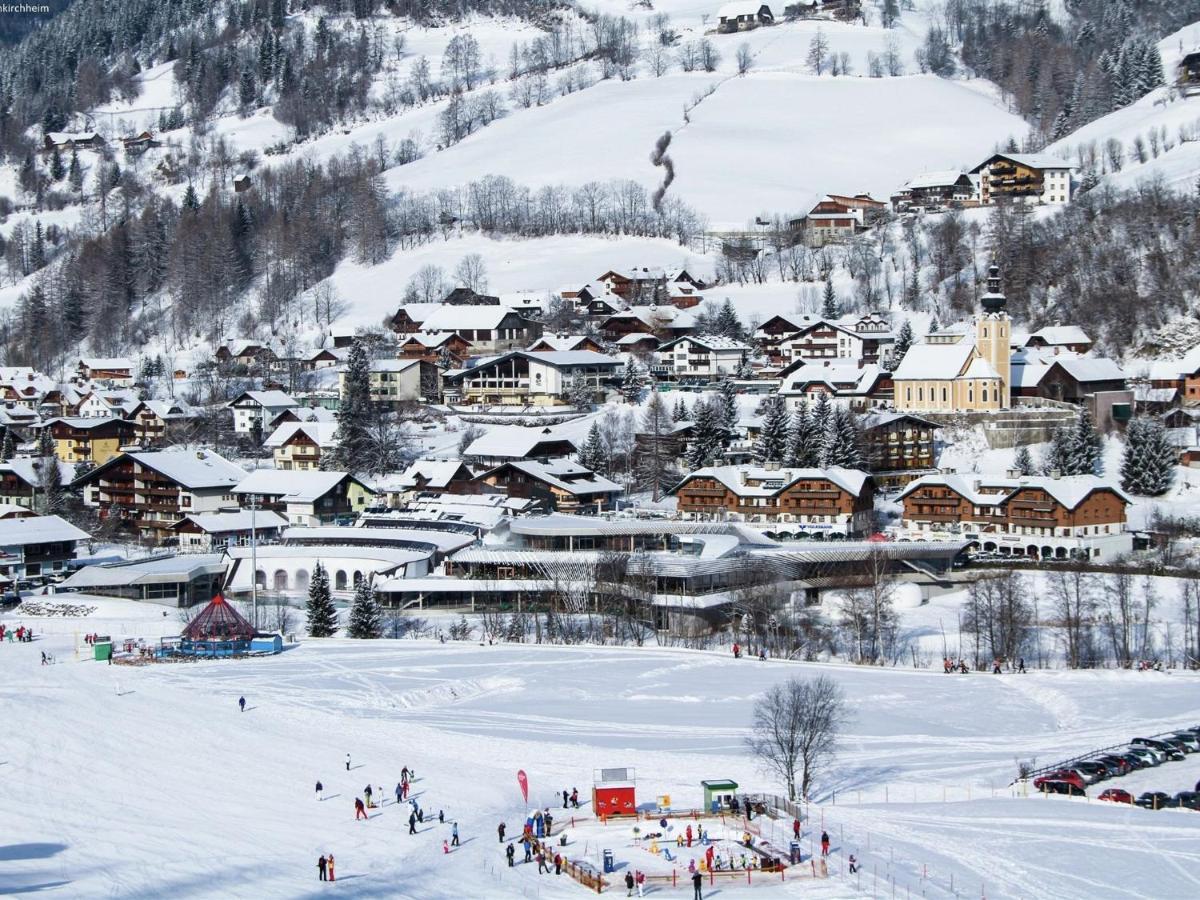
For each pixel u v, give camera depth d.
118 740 116.31
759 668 140.62
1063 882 84.94
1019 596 153.00
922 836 93.44
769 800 100.81
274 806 102.06
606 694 131.50
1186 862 87.81
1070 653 142.25
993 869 87.19
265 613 165.00
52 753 112.50
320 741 117.75
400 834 96.31
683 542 176.75
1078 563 167.62
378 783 107.25
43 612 170.00
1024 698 129.00
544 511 197.88
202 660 146.25
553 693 132.12
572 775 108.75
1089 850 90.06
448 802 102.88
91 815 99.25
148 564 181.12
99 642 150.12
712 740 116.12
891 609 157.75
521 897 84.94
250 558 181.62
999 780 106.31
